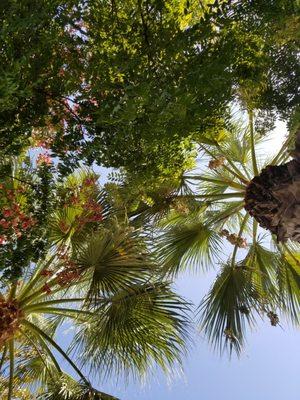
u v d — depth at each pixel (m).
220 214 7.20
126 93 3.09
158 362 5.61
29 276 6.02
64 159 3.72
